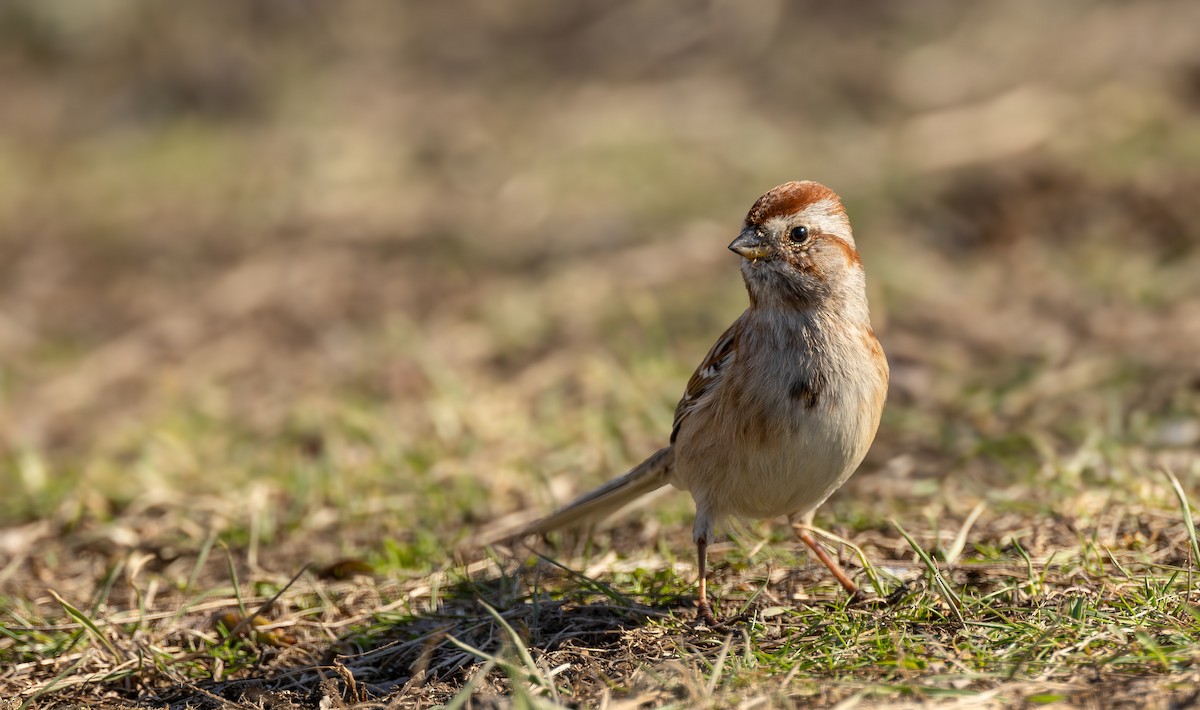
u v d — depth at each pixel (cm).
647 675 596
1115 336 1180
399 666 686
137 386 1405
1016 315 1269
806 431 683
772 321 687
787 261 679
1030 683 561
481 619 720
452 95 2405
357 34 2777
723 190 1753
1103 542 753
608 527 888
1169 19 2012
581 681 607
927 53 2125
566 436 1083
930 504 862
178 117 2502
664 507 906
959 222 1520
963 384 1112
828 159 1783
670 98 2178
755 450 690
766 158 1830
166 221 2003
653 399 1124
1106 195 1502
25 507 1016
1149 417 974
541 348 1332
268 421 1227
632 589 756
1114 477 846
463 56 2612
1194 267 1312
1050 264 1377
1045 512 809
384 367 1333
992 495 856
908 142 1783
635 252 1580
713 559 801
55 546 936
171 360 1473
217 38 2752
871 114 1955
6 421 1314
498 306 1460
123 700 680
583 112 2181
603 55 2472
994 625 629
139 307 1673
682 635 669
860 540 807
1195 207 1435
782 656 614
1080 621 614
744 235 685
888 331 1256
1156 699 533
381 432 1125
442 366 1302
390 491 1000
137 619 774
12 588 856
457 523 928
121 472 1102
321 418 1177
